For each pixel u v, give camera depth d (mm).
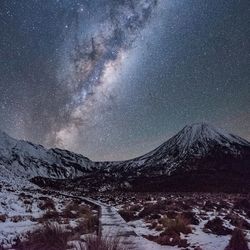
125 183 118438
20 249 9422
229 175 125875
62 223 15789
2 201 24672
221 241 12094
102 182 143750
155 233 14008
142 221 18531
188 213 18562
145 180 127625
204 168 170750
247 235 13867
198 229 14961
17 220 17328
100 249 7086
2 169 133375
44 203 28828
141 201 37438
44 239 9117
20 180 113438
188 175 125750
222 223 15648
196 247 10789
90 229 12805
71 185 132875
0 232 12773
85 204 35312
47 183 132375
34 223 16641
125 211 22031
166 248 10562
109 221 16578
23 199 32031
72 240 9734
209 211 24844
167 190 95938
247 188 86812
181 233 13766
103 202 40344
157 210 21656
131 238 11344
